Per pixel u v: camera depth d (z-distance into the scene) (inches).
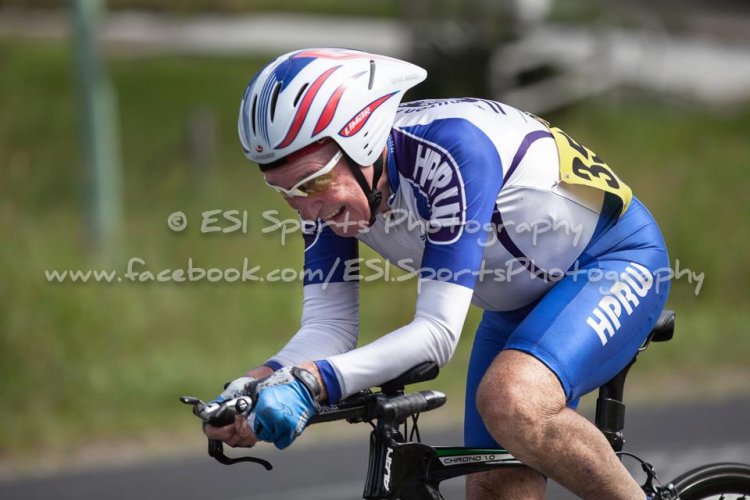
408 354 352.5
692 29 3122.5
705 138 2065.7
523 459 359.9
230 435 342.6
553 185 396.2
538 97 2206.0
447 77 2153.1
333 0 3137.3
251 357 1065.5
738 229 1400.1
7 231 1154.7
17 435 900.6
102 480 783.1
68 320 1018.1
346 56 364.8
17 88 2162.9
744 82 2662.4
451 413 953.5
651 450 816.9
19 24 2758.4
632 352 402.0
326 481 749.9
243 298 1127.0
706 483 418.9
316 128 349.4
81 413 950.4
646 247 414.3
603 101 2308.1
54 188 1680.6
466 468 380.8
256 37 2748.5
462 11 2135.8
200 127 1665.8
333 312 403.9
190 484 759.7
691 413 946.1
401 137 380.5
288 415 333.1
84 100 1407.5
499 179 376.5
